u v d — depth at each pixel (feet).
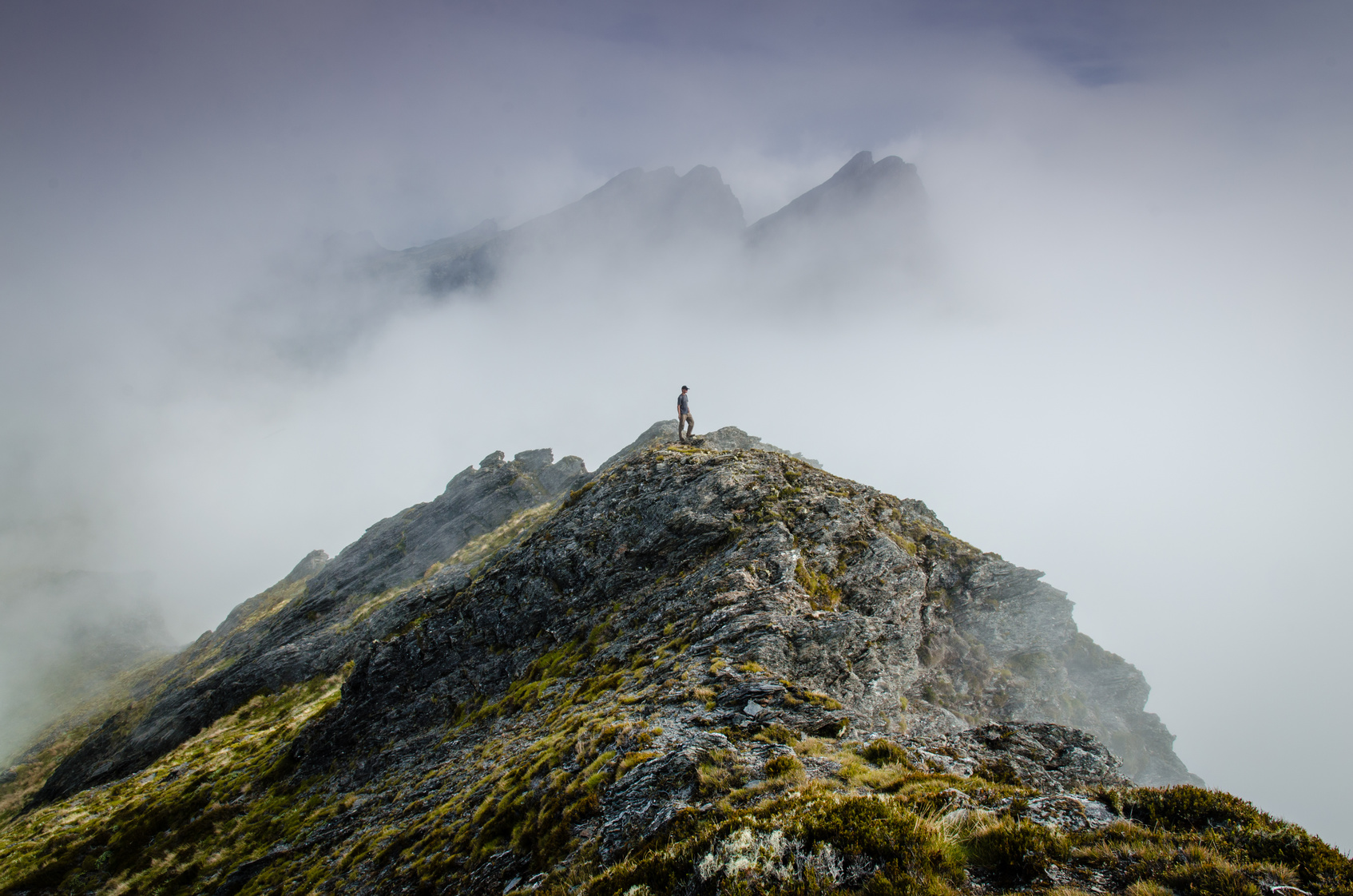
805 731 69.41
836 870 33.88
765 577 150.30
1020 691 157.17
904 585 157.89
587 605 179.63
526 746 115.85
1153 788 38.14
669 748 68.44
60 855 191.72
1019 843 33.86
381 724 184.03
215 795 198.39
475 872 68.08
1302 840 30.17
